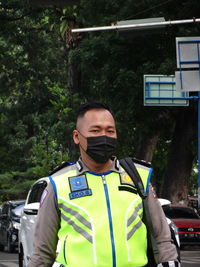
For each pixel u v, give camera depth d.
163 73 29.23
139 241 4.04
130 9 30.11
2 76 47.41
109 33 30.55
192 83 23.20
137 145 39.03
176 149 33.59
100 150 4.15
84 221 4.02
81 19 34.66
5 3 39.81
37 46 43.59
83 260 3.93
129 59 30.77
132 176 4.19
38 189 13.58
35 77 46.53
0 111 50.66
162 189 34.22
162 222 4.21
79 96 36.31
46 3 17.17
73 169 4.28
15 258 21.59
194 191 71.62
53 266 4.05
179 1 30.33
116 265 3.93
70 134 34.66
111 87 31.11
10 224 24.38
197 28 30.08
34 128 54.53
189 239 26.12
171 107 31.59
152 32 19.42
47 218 4.15
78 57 33.28
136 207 4.10
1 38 44.16
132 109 30.53
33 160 54.47
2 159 53.44
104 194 4.10
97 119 4.20
